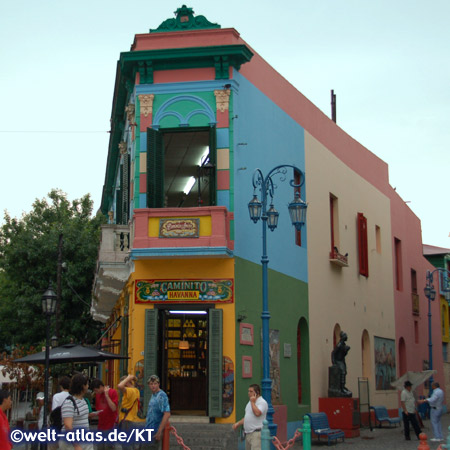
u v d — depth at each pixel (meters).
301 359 23.72
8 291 36.19
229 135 19.23
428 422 32.38
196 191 24.59
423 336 40.34
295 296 23.11
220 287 18.50
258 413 13.25
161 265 18.70
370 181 33.09
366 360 30.31
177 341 19.23
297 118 24.73
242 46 19.22
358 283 29.98
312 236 25.27
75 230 34.41
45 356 17.06
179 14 20.33
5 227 37.06
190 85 19.48
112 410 13.01
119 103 23.55
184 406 18.97
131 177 20.64
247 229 19.77
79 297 32.19
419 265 41.16
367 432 25.34
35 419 21.91
